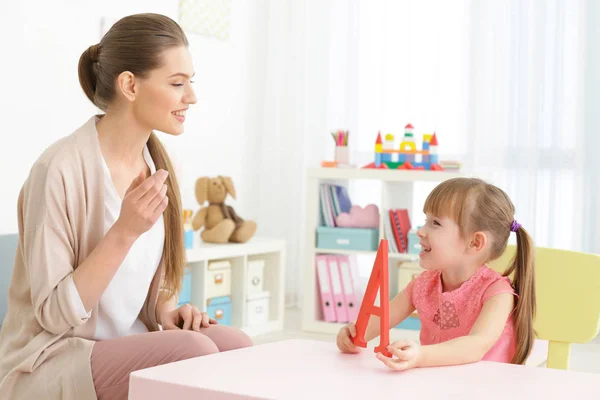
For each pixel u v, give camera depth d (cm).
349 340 125
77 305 143
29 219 149
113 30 160
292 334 392
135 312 165
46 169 150
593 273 166
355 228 404
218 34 438
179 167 189
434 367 118
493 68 424
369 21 453
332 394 99
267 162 478
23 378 148
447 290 161
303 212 471
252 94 471
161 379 103
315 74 465
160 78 157
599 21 406
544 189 419
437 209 154
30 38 324
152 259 166
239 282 377
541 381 110
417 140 444
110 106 162
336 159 411
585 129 409
